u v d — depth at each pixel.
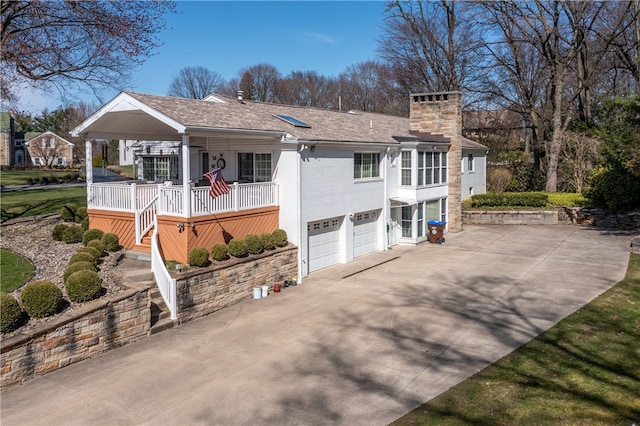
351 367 10.75
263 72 76.94
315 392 9.62
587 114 37.72
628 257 20.48
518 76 37.31
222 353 11.66
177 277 13.73
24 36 19.52
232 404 9.22
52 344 10.60
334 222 20.77
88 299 11.87
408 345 11.90
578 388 9.15
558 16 32.75
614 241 24.28
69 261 15.11
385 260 21.45
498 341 11.91
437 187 26.89
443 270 19.38
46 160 63.19
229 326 13.56
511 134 50.81
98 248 16.23
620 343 11.29
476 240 25.72
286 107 22.75
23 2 19.09
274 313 14.64
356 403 9.12
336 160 20.19
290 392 9.64
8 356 9.85
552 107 38.25
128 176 49.03
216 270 14.91
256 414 8.84
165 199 16.02
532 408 8.44
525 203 31.53
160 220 15.97
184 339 12.59
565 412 8.25
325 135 19.53
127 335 12.18
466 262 20.64
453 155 27.89
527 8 33.81
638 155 22.98
